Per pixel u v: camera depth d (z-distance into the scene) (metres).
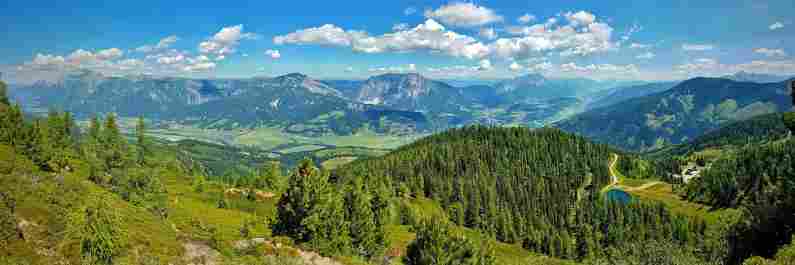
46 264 26.89
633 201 178.38
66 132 161.50
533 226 165.25
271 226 55.75
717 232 57.12
